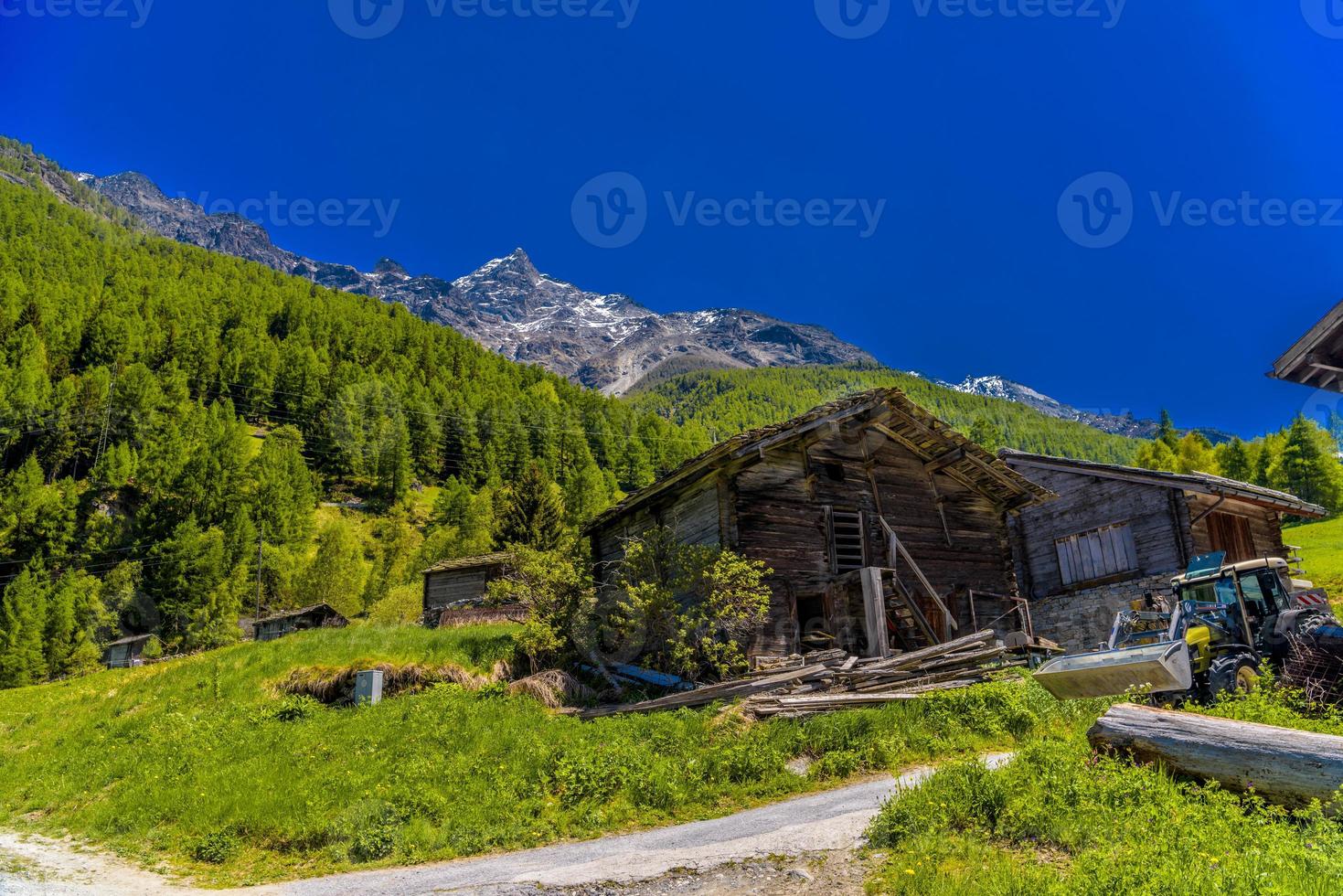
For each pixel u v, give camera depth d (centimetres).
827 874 701
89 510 9306
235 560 8225
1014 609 2314
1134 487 2548
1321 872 515
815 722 1353
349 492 12512
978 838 721
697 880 732
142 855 1108
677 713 1516
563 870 825
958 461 2323
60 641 6581
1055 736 1114
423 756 1354
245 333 14650
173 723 1828
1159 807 662
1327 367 1105
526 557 2119
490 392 16325
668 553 1947
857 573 2014
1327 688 1090
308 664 2094
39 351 11519
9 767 1791
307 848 1077
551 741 1378
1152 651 971
